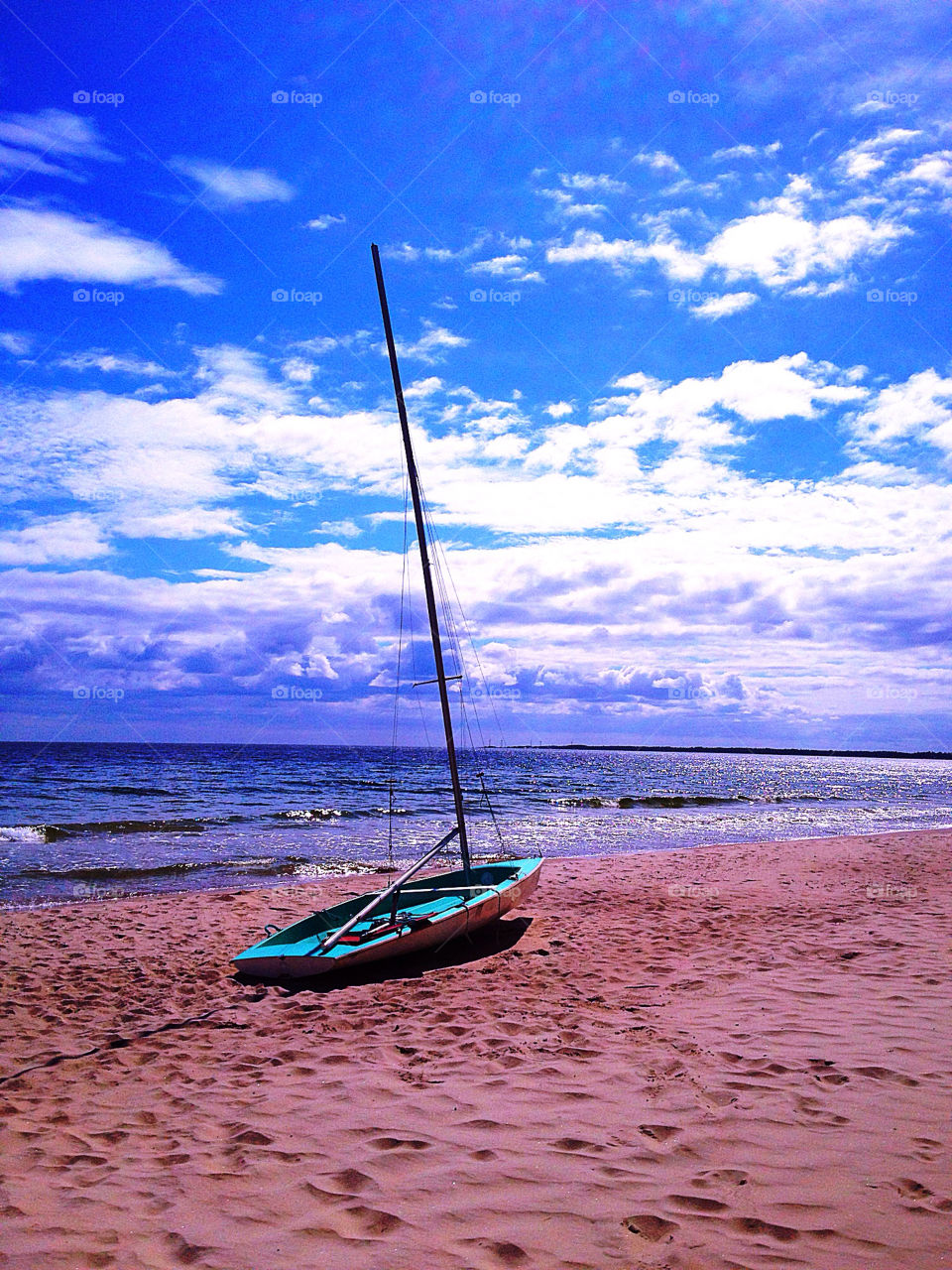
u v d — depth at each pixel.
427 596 10.14
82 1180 3.87
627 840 21.94
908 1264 2.90
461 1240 3.20
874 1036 5.54
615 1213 3.35
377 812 29.30
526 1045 5.72
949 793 55.28
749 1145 3.94
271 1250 3.17
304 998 7.36
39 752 91.56
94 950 9.48
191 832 22.70
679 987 7.21
